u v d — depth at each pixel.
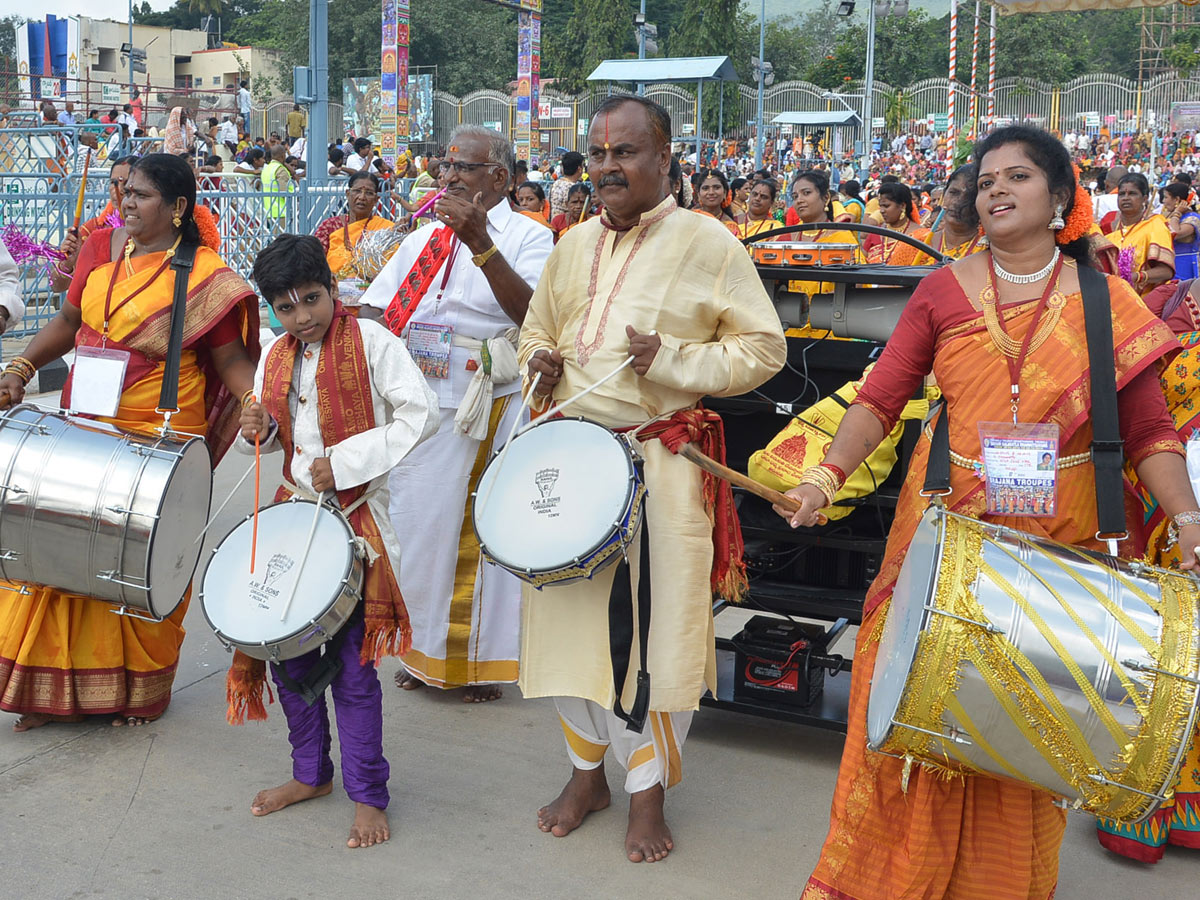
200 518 3.63
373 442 3.16
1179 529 2.46
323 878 3.05
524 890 3.01
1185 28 41.62
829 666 3.80
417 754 3.77
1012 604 2.21
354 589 3.09
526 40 22.86
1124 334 2.48
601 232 3.26
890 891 2.55
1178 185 9.95
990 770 2.29
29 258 9.17
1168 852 3.33
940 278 2.62
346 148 24.47
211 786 3.51
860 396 2.68
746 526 3.79
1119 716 2.16
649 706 3.11
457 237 4.03
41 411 3.58
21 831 3.22
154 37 58.62
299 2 50.09
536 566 2.90
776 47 56.62
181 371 3.79
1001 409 2.50
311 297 3.18
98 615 3.78
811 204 7.80
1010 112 33.91
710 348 3.11
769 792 3.57
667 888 3.04
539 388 3.27
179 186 3.74
